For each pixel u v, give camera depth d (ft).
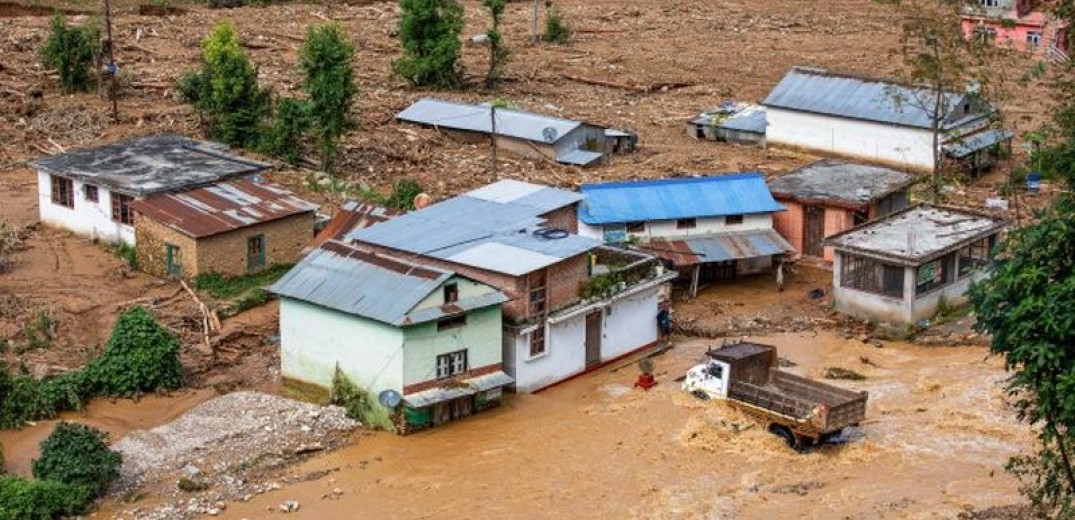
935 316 175.73
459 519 125.08
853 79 247.91
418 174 224.33
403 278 144.56
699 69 315.78
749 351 147.64
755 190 194.49
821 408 135.13
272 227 178.81
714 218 189.67
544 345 154.40
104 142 236.22
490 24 360.69
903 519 124.77
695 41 347.56
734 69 316.81
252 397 148.15
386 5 377.71
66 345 159.02
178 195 181.37
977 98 219.00
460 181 220.43
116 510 125.08
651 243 185.98
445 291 142.92
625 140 245.86
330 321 145.28
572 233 171.94
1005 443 140.46
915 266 169.58
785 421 138.41
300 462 135.74
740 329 174.60
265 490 129.59
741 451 138.21
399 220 166.40
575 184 221.05
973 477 133.08
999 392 152.35
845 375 158.71
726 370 145.89
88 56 266.16
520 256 153.58
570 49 333.01
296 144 227.40
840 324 175.52
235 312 168.55
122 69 280.92
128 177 185.98
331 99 217.97
